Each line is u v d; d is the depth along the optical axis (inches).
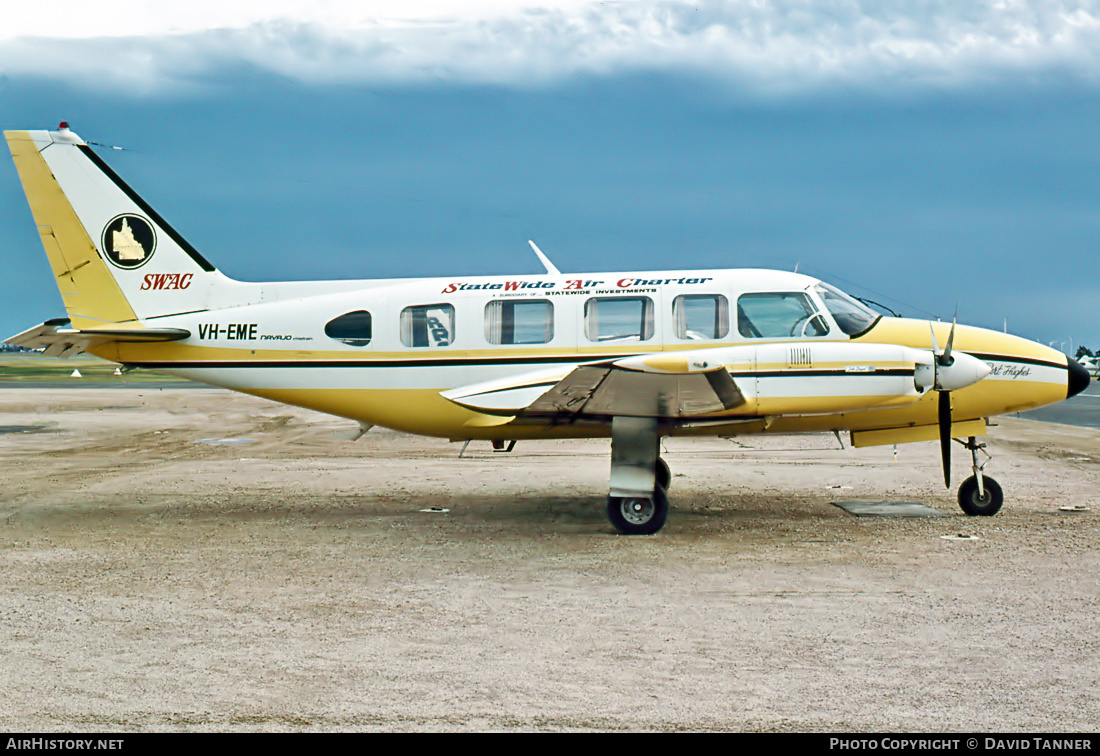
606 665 185.5
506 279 374.6
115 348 394.6
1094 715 158.7
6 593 246.1
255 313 386.3
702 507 389.1
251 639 203.9
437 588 250.1
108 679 178.7
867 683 174.2
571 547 306.2
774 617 218.1
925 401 357.7
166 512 385.1
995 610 222.1
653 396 310.7
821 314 354.9
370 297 379.2
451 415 374.6
